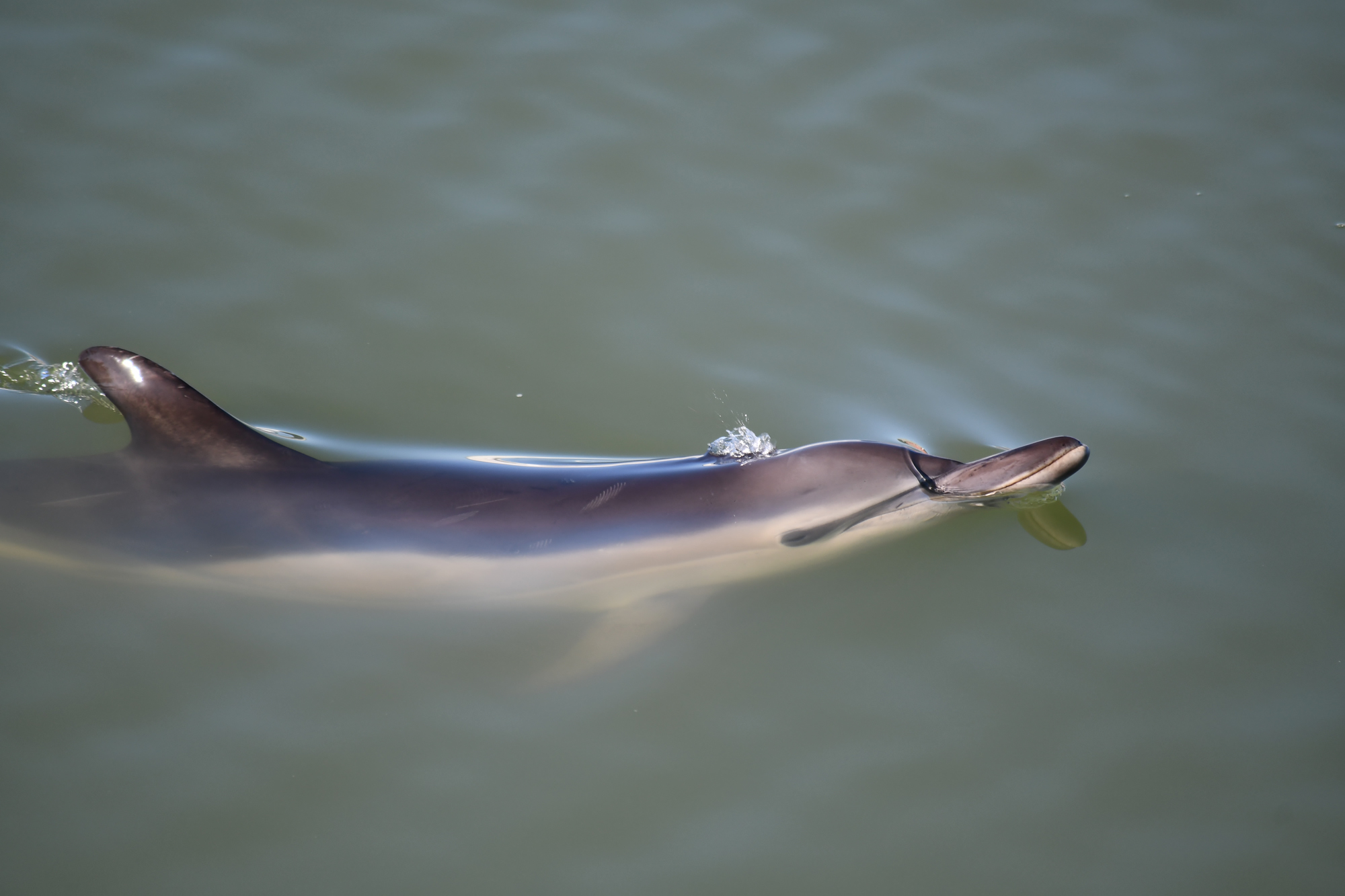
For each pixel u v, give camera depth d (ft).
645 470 82.53
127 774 64.44
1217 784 66.28
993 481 79.36
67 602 73.72
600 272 104.37
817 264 105.50
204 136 113.29
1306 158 117.80
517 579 76.18
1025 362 96.58
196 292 99.50
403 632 74.08
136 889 59.21
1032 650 74.23
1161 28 134.21
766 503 79.87
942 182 114.11
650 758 67.21
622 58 126.11
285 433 88.99
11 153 108.68
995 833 63.77
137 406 76.48
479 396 93.40
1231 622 75.97
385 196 109.70
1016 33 132.67
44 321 95.50
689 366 96.37
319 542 75.00
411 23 128.16
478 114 118.52
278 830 62.39
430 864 61.31
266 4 128.36
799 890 60.80
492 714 69.31
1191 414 92.12
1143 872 61.93
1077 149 118.11
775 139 118.01
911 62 127.95
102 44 121.08
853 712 70.23
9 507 76.79
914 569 80.33
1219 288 103.76
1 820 61.62
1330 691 71.56
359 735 67.46
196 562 74.64
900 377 95.30
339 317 99.09
